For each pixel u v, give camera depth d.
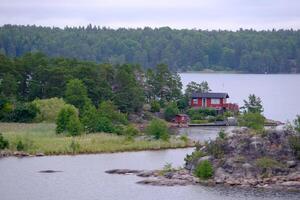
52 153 114.69
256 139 94.50
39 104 157.12
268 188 86.94
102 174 97.44
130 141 124.75
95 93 164.75
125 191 86.44
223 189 86.62
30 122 152.75
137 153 117.19
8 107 155.38
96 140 123.69
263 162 90.88
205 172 91.12
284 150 92.69
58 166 103.56
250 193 84.31
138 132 139.88
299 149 91.75
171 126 163.00
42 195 85.06
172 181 90.94
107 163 106.44
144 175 95.69
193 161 96.25
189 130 155.12
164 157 112.38
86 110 141.00
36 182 92.12
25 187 89.19
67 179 94.00
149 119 167.12
